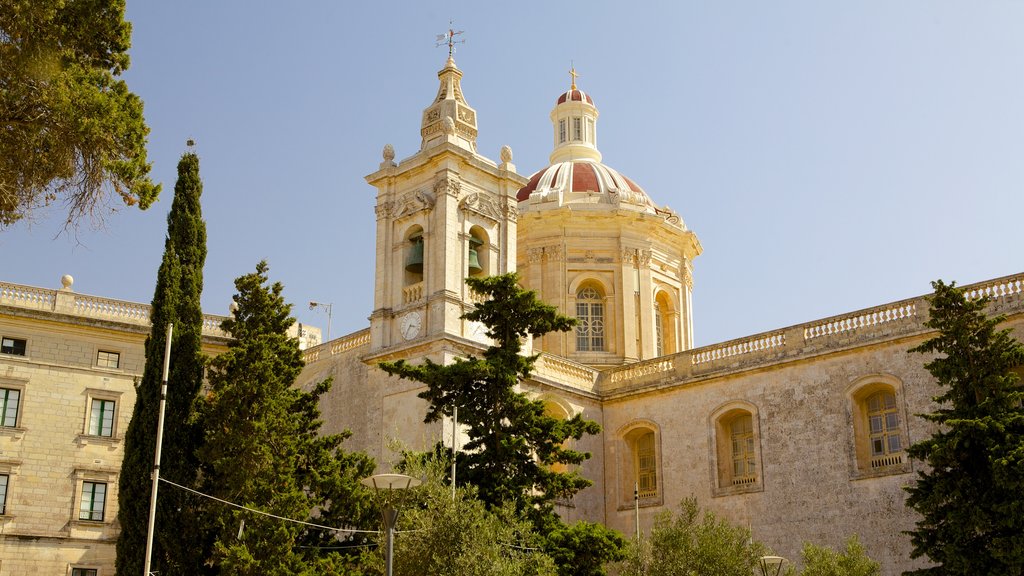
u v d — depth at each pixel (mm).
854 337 41125
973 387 31812
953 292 32469
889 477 38875
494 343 44906
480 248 47125
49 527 45906
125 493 36375
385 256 46781
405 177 47312
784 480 41594
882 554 38469
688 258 59312
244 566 32188
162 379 34469
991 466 30047
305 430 37156
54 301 48469
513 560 28500
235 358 35844
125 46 26672
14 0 23297
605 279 55875
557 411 46750
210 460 35281
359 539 34844
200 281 39656
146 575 30656
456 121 46906
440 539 28281
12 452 45969
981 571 30078
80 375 47969
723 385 44438
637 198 57219
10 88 23688
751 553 32938
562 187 58219
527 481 31281
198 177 41031
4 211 24219
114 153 25578
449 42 49156
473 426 31547
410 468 30000
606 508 46969
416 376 32125
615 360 54031
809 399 41719
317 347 49375
